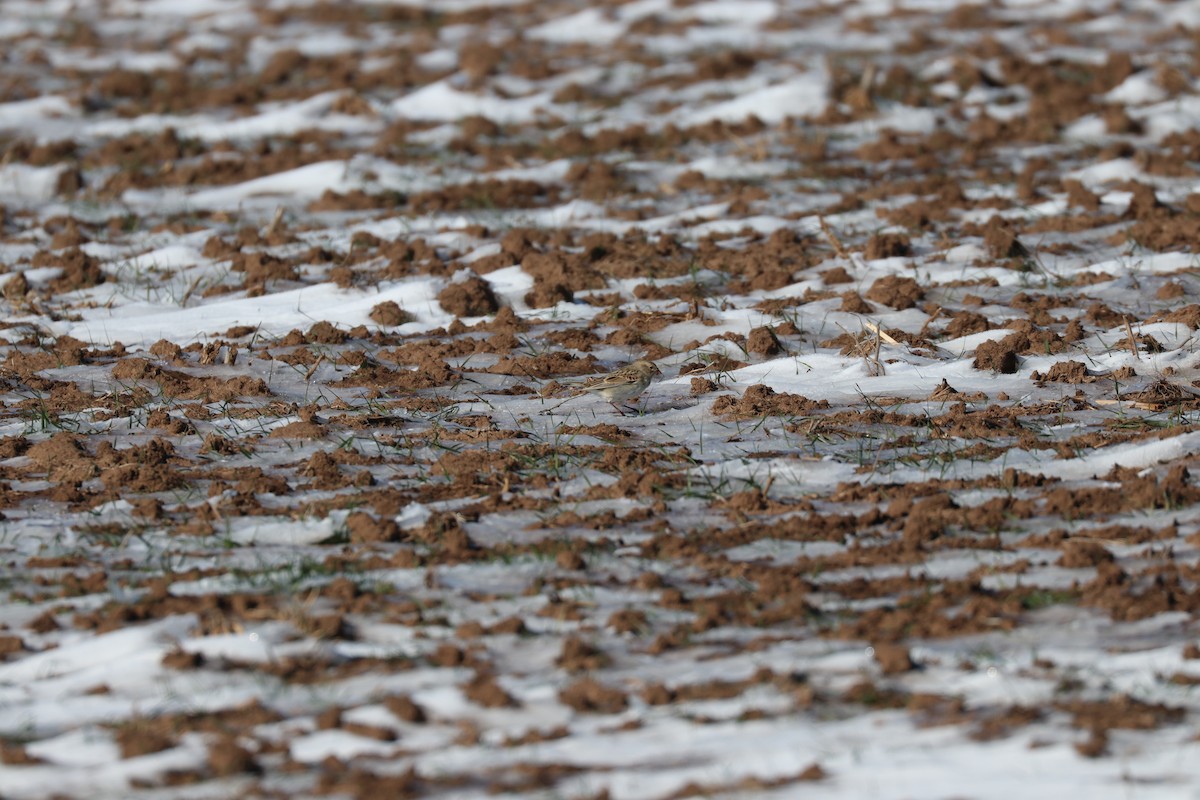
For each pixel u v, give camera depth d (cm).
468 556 2367
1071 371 3131
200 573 2322
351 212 4706
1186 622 2092
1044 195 4578
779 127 5412
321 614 2184
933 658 2017
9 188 4969
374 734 1884
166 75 6506
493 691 1947
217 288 3988
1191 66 5994
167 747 1873
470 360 3394
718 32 6994
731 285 3903
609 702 1938
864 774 1750
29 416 3077
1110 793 1680
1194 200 4322
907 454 2752
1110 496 2492
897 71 5916
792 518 2467
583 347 3456
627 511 2541
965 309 3653
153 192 4956
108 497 2653
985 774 1736
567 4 7775
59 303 3928
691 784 1741
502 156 5203
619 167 5038
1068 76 5981
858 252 4109
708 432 2916
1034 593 2184
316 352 3438
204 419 3064
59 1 8250
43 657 2102
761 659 2031
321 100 5862
